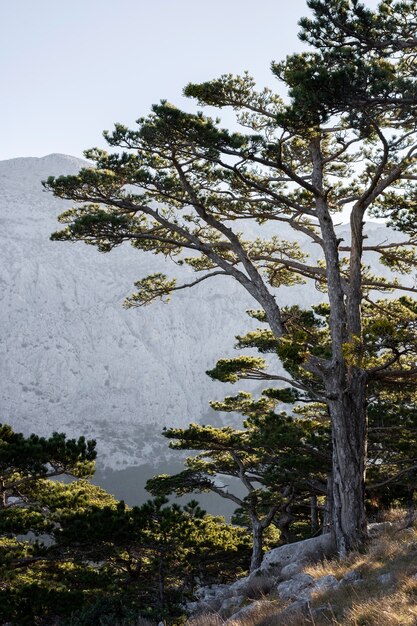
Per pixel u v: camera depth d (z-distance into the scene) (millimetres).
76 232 18500
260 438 22000
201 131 15820
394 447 23219
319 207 18125
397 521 16344
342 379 16578
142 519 18328
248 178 19000
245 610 12578
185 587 23500
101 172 18641
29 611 16406
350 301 17688
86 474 18047
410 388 21656
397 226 19516
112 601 16656
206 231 22094
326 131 17625
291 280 23234
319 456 21766
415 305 22359
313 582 12742
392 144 14789
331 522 22109
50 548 18516
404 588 9000
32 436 17969
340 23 13906
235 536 27953
